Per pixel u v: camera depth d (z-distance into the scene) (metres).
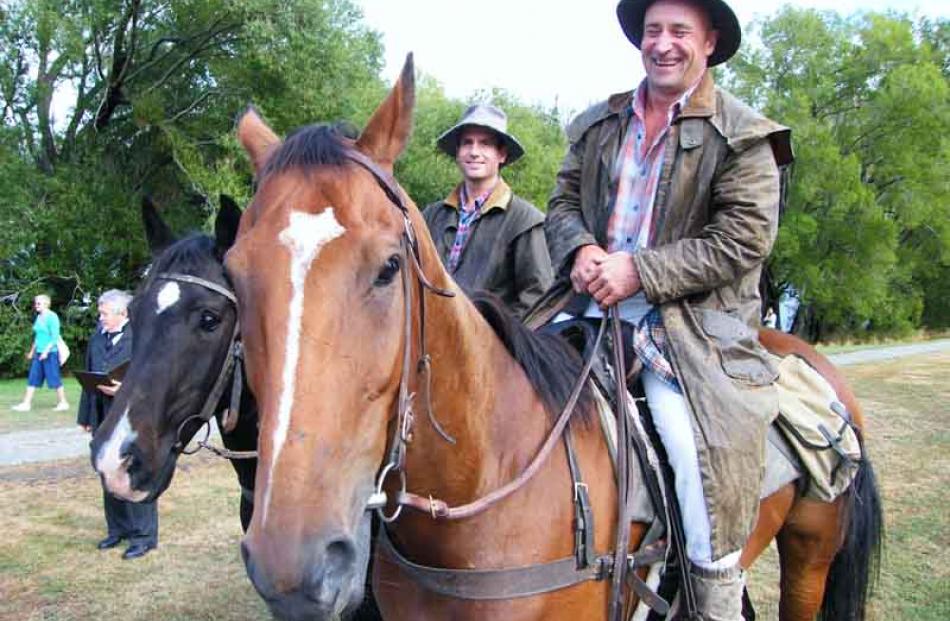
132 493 2.63
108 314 5.11
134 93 18.83
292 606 1.15
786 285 26.92
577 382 1.94
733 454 1.91
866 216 25.25
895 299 29.28
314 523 1.18
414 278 1.47
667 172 2.12
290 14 17.34
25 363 18.41
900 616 3.84
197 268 2.78
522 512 1.72
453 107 23.28
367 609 2.71
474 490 1.68
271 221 1.31
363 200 1.34
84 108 19.33
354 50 18.94
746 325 2.13
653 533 1.96
